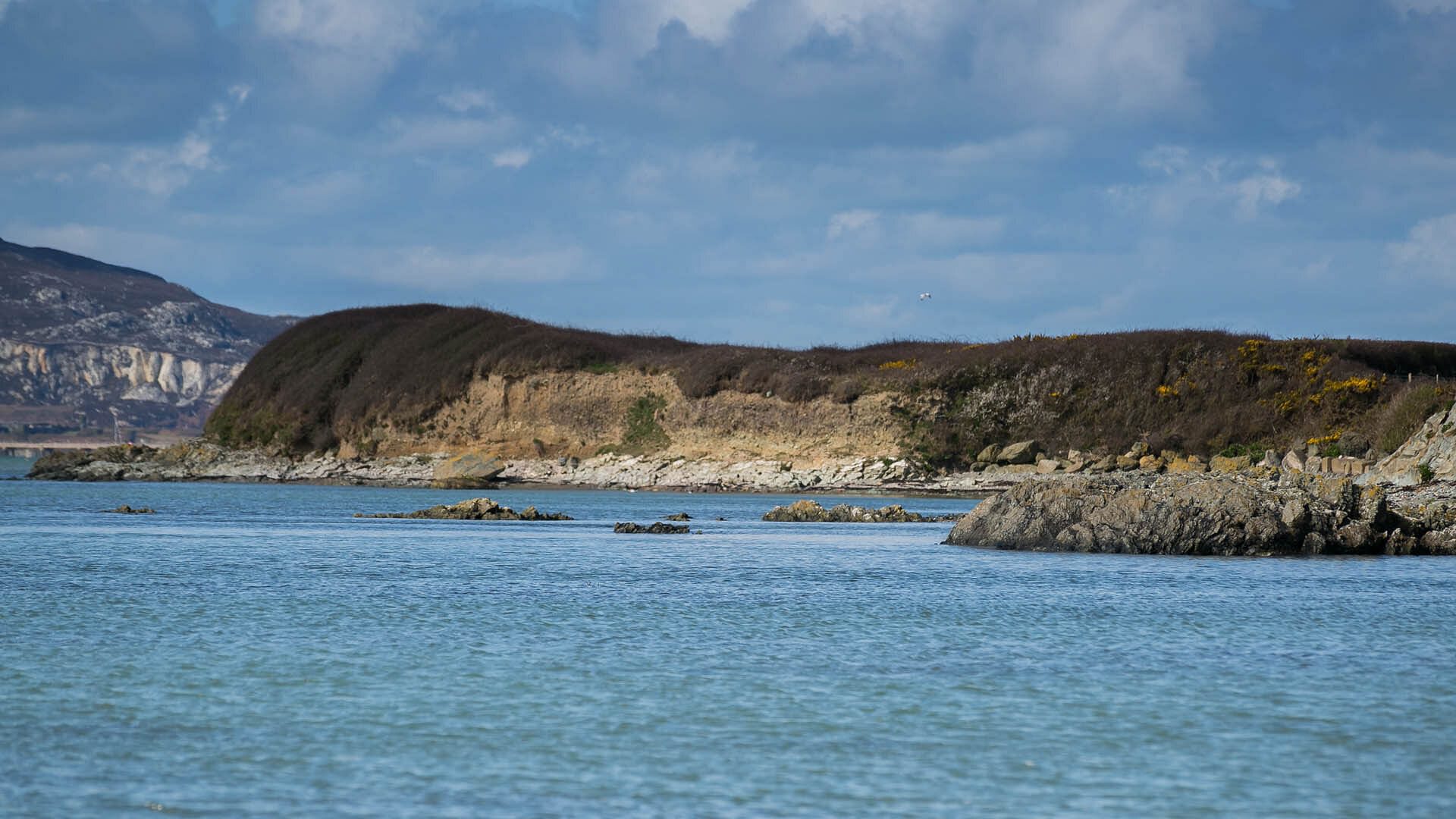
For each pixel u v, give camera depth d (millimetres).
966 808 32188
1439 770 35562
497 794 32875
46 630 54188
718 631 56125
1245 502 89438
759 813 31688
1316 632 56250
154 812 31234
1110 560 85688
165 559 84000
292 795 32594
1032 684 45406
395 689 44000
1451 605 64625
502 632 55344
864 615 61000
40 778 33656
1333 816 31922
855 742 37906
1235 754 36938
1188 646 52844
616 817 31250
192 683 44469
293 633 54375
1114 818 31594
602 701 42531
